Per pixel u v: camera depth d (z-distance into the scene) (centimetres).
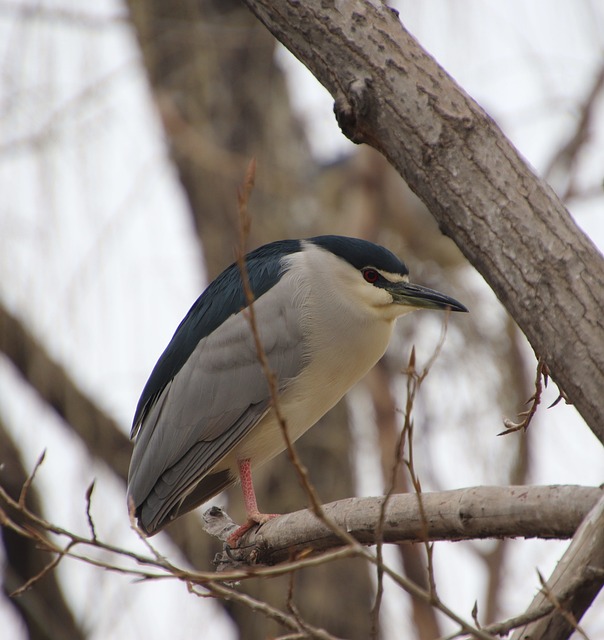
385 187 1405
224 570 735
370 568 1296
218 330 877
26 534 504
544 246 495
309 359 853
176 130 1308
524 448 1118
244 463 862
